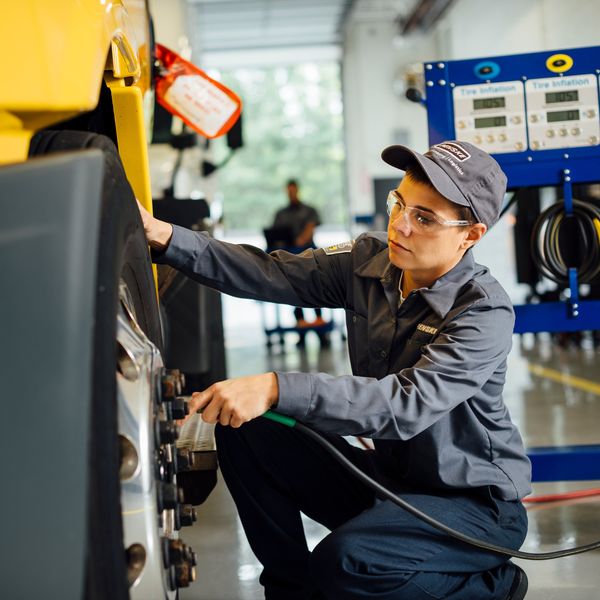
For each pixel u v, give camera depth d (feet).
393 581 4.83
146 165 5.29
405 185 5.04
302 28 50.39
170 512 3.93
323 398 4.44
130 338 3.59
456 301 5.18
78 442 2.85
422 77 9.27
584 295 20.65
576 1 24.59
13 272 2.85
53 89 3.41
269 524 5.53
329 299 6.04
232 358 25.38
